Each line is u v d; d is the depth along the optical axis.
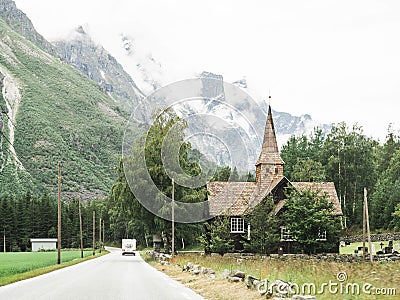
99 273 34.91
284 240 54.69
